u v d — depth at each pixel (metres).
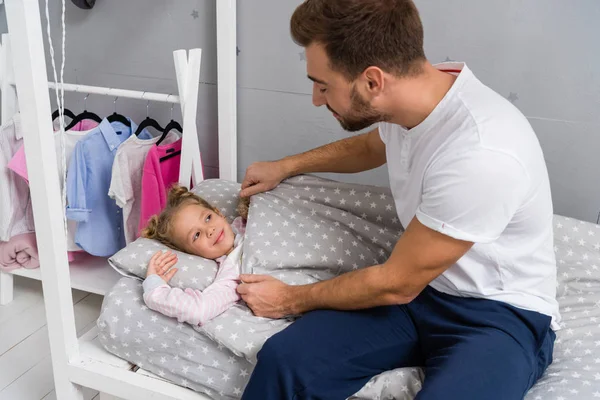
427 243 1.07
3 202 1.77
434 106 1.11
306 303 1.23
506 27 1.63
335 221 1.50
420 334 1.23
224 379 1.25
